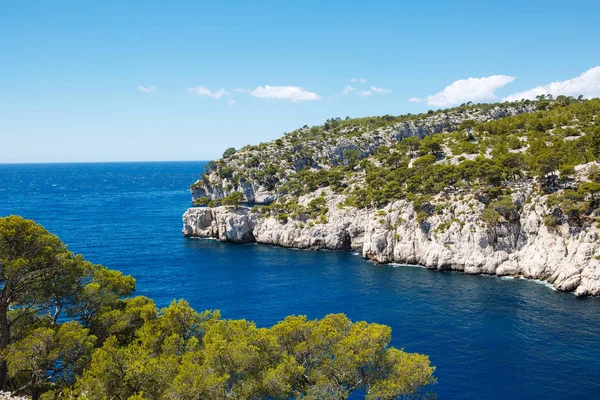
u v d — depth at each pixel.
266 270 98.88
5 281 29.23
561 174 90.81
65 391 25.36
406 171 126.38
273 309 71.19
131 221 168.62
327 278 91.00
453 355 52.62
